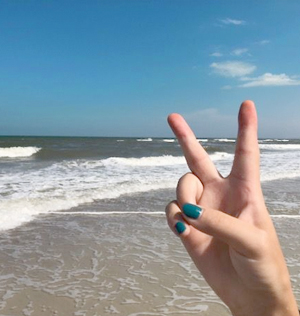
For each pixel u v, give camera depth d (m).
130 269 1.09
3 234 1.44
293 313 0.25
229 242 0.23
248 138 0.28
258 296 0.25
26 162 4.62
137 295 0.92
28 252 1.24
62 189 2.42
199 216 0.23
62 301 0.89
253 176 0.28
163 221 1.72
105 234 1.47
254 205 0.27
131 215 1.83
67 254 1.22
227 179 0.29
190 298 0.90
